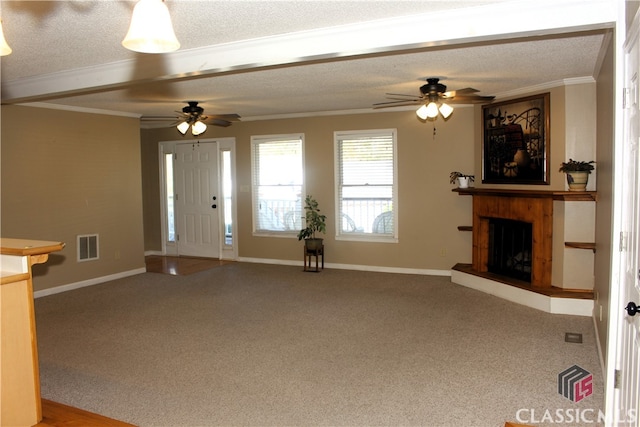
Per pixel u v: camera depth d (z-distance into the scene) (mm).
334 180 7395
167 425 2861
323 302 5566
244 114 7625
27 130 5875
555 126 5234
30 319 2785
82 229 6543
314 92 5625
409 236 7051
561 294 5035
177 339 4363
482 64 4316
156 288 6375
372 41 3188
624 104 2582
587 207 5066
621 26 2611
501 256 6059
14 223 5758
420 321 4809
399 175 7016
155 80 4059
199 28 3230
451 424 2832
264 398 3191
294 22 3135
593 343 4121
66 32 3225
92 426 2807
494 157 6137
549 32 2871
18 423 2732
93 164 6680
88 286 6535
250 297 5840
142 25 1857
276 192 7883
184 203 8711
